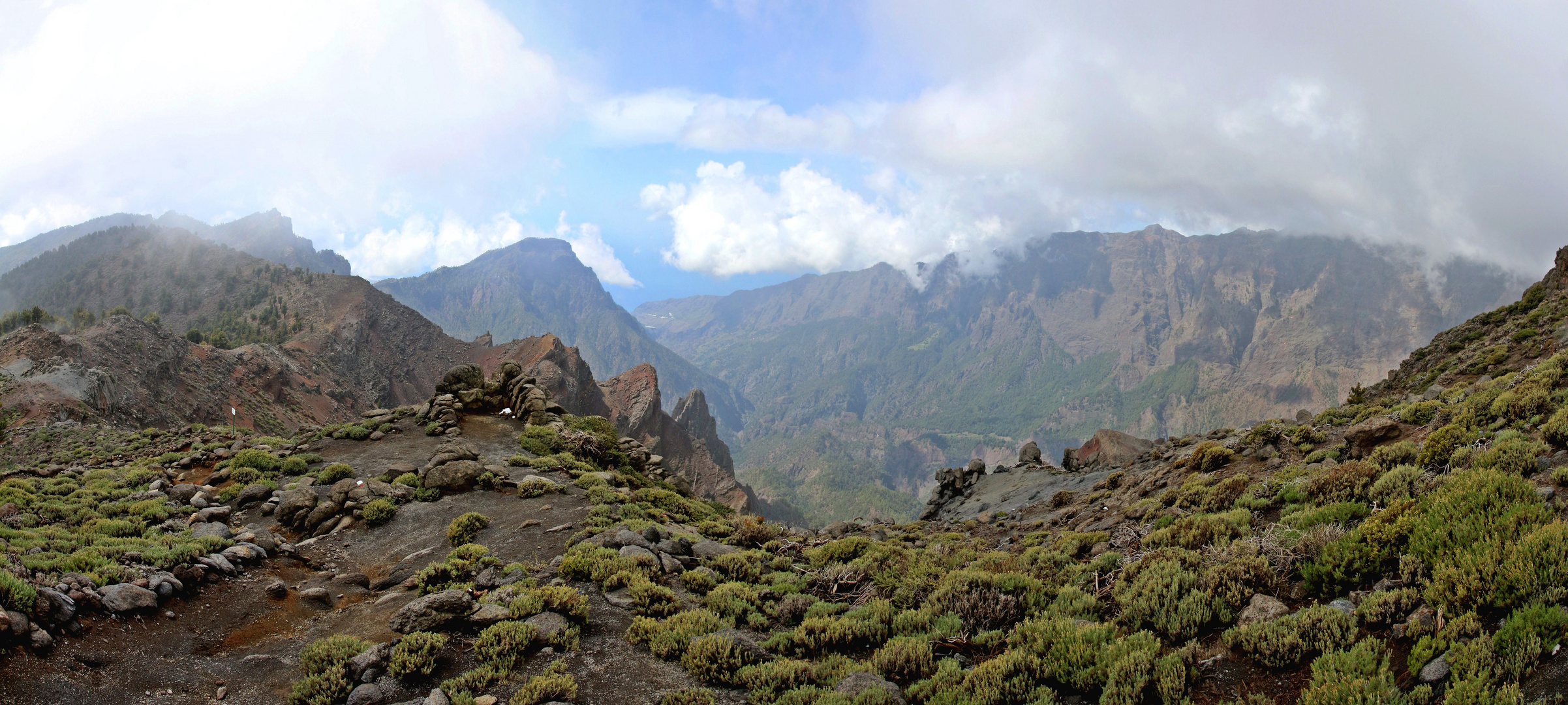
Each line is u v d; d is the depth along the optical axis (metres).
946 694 11.13
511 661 12.48
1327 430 28.92
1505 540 10.08
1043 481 45.72
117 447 44.72
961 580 16.11
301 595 17.05
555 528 22.72
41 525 20.95
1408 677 8.91
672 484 41.31
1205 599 12.38
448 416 40.84
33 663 10.66
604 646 13.69
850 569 19.00
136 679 11.52
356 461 33.69
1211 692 10.16
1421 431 20.97
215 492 28.03
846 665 12.74
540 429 40.22
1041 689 10.91
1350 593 11.23
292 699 11.57
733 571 19.02
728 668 12.80
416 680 11.99
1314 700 8.93
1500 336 42.75
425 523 24.17
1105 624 12.52
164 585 14.80
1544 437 15.74
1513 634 8.47
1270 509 18.41
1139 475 33.34
